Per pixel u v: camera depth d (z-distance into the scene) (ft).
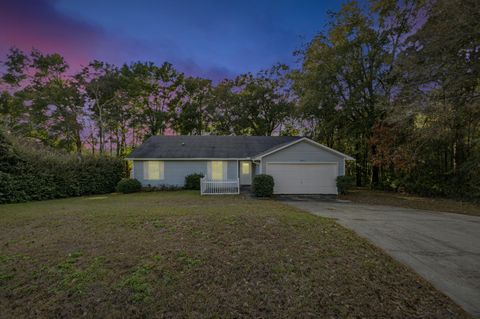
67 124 76.33
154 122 93.40
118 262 12.22
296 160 43.88
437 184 41.98
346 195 43.62
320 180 44.01
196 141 60.59
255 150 56.13
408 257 13.78
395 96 43.57
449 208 31.04
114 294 9.66
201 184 43.88
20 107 72.54
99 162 48.73
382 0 48.83
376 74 53.57
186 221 19.47
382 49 52.29
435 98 36.40
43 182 37.86
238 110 91.71
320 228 18.56
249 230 17.35
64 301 9.29
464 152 41.34
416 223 21.65
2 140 34.50
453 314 8.76
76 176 43.14
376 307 9.07
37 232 17.12
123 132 94.68
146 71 90.17
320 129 64.08
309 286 10.38
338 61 52.65
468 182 38.04
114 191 52.03
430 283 10.90
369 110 55.21
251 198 39.01
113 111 85.71
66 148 80.43
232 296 9.66
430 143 41.63
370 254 13.89
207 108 95.25
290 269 11.75
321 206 31.73
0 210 25.61
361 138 60.08
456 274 11.80
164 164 52.85
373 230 19.11
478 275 11.72
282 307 9.04
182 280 10.69
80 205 29.81
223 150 55.93
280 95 90.79
